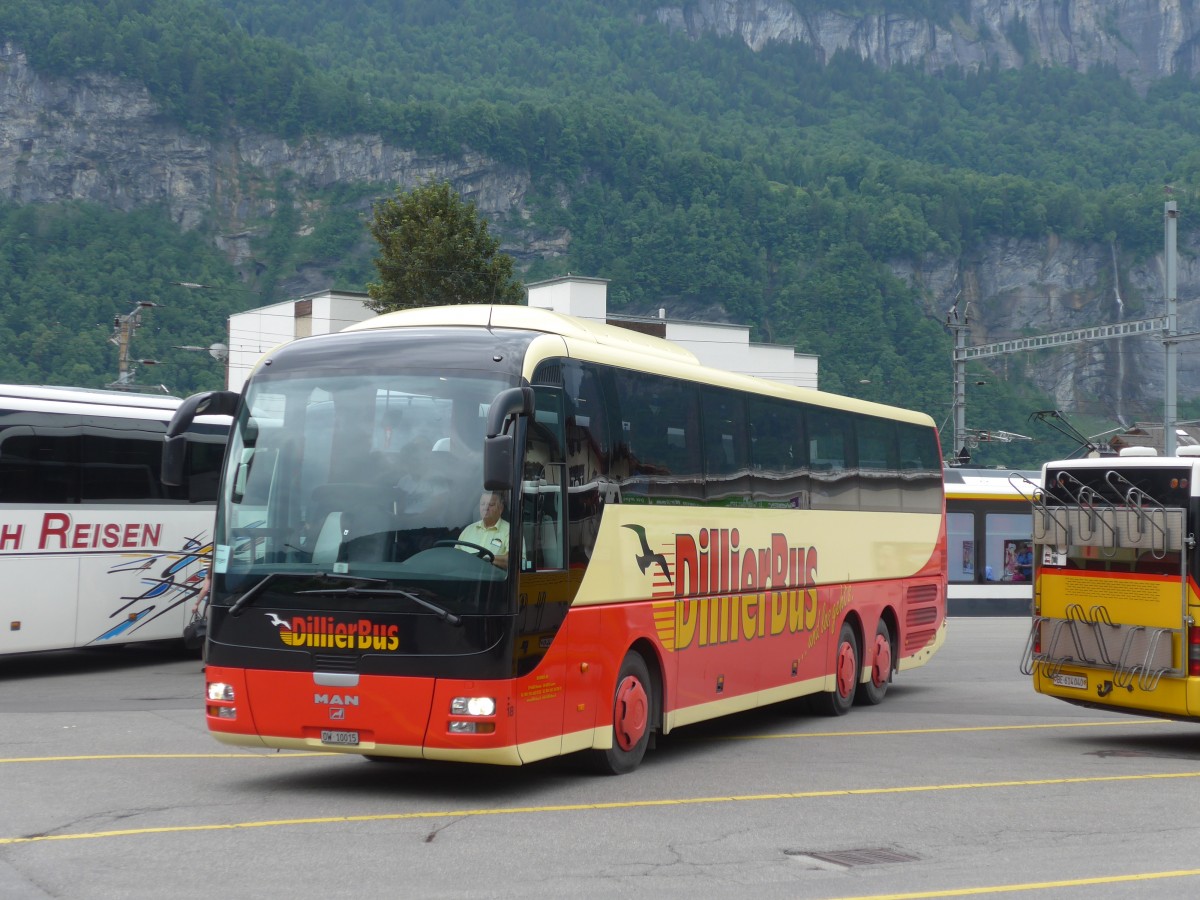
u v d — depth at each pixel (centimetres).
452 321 1062
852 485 1557
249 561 954
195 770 1078
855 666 1573
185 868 746
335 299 6244
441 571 915
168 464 971
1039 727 1482
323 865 759
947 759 1227
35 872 733
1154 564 1291
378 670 913
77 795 962
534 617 944
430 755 910
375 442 950
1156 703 1282
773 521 1350
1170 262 3741
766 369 6938
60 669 1967
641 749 1111
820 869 782
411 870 752
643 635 1095
